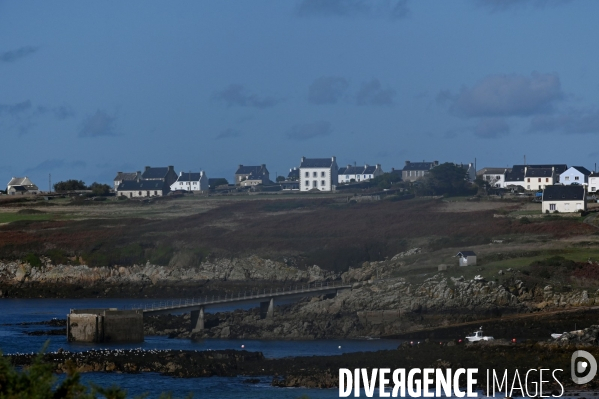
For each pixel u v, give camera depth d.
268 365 120.94
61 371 113.94
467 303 167.12
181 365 118.94
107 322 146.62
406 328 158.00
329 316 166.50
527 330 145.00
